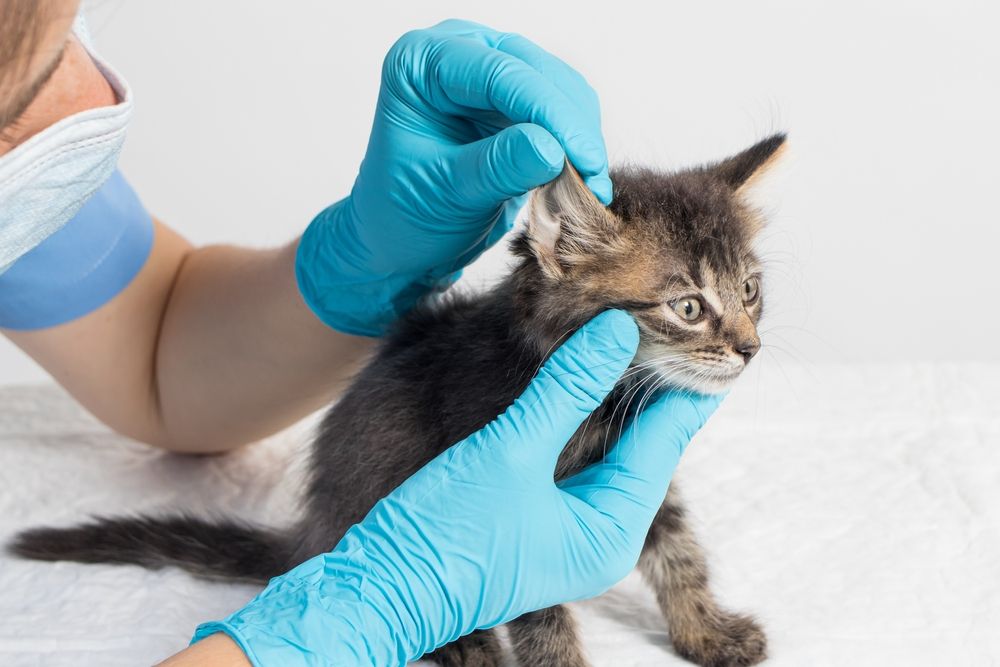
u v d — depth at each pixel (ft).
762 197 2.39
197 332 2.54
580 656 2.14
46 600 2.27
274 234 4.26
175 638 2.16
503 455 2.00
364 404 2.27
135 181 4.18
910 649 2.12
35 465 2.72
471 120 2.18
